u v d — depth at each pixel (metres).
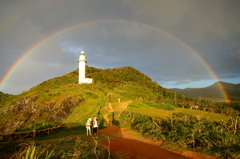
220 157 9.27
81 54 74.62
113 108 35.12
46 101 53.16
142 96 55.56
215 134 12.43
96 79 83.94
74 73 97.69
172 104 46.62
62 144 11.23
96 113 27.55
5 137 13.26
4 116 51.59
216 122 18.45
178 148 11.21
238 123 16.34
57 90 59.66
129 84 78.75
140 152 10.82
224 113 41.94
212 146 10.67
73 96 49.56
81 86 61.28
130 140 13.94
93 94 49.12
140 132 16.31
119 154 10.34
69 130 18.44
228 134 12.01
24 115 49.97
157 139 13.53
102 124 21.75
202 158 9.50
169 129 16.52
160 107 39.91
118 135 15.95
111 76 94.62
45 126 16.88
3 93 79.44
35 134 15.38
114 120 24.12
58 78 86.56
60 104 48.00
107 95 49.72
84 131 18.16
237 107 61.03
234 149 9.49
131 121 21.64
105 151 9.95
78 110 39.41
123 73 103.69
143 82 93.62
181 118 26.48
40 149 9.04
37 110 50.28
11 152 9.26
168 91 91.00
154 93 71.19
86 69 101.25
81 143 11.49
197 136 12.28
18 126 46.16
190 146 11.37
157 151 11.02
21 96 62.88
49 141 12.85
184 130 14.56
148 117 22.98
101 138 14.62
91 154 8.69
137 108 36.16
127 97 51.00
